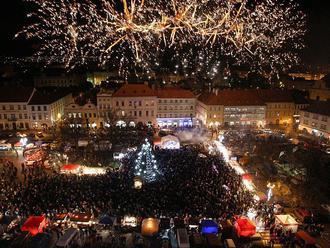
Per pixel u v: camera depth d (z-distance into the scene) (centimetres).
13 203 4091
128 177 4847
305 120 8662
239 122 9238
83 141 6762
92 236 3550
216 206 4031
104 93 9100
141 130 8288
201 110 9419
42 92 9206
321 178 5169
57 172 5269
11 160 6125
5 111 8581
